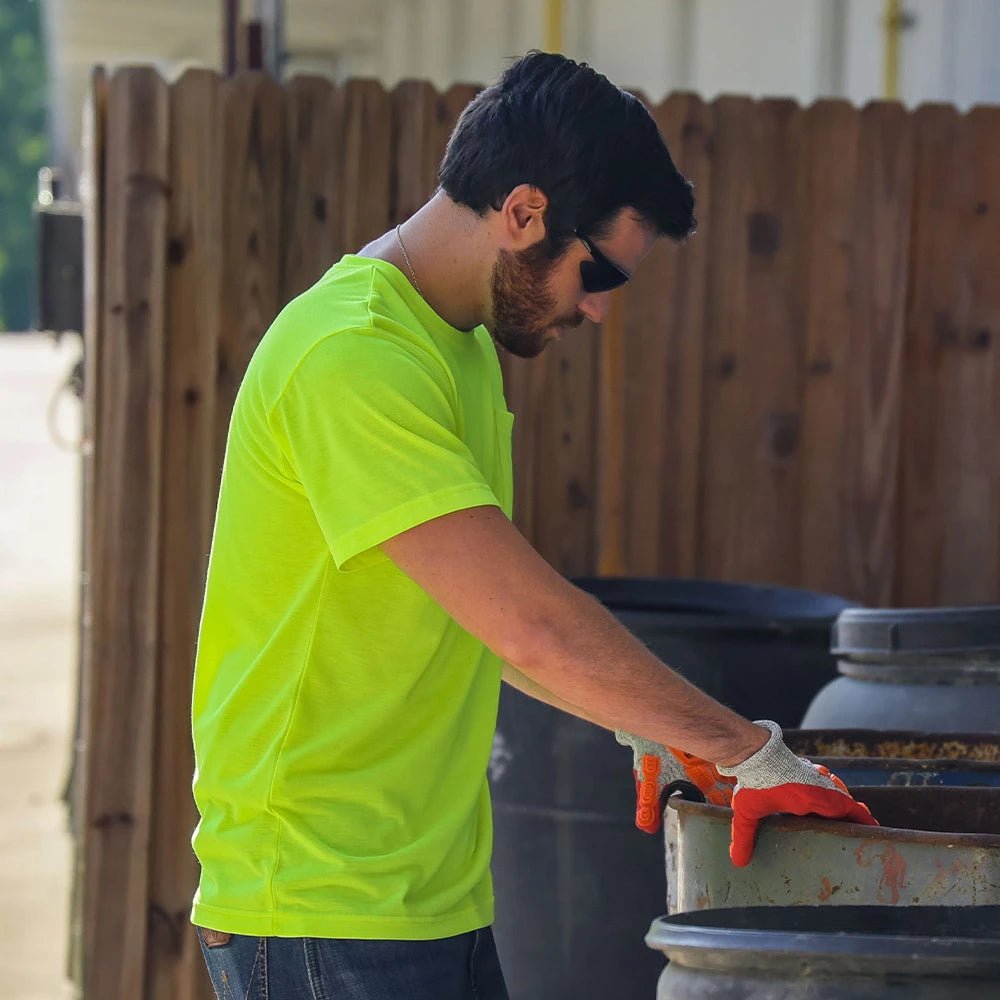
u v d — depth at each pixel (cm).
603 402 542
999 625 357
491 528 229
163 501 498
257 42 627
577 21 995
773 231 548
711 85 859
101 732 495
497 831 421
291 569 245
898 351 556
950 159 556
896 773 300
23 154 5931
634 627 409
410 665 245
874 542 560
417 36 1284
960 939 200
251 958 241
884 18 722
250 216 502
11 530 1728
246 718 248
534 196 246
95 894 495
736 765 239
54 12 1219
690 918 227
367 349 234
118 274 493
